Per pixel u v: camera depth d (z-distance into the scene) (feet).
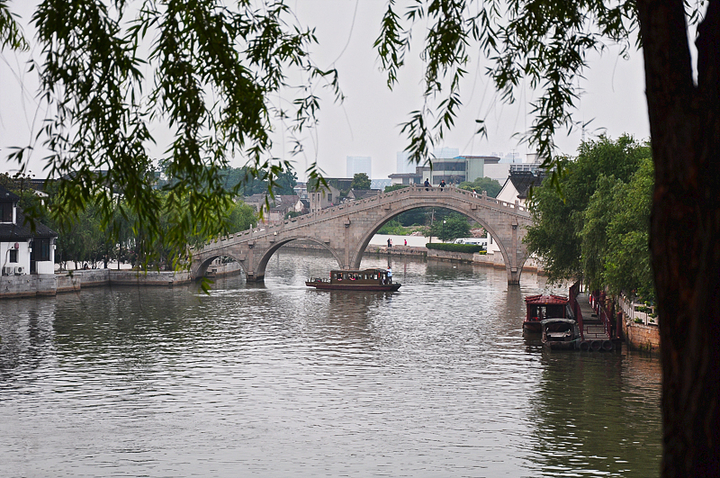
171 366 142.51
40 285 236.22
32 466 88.22
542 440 97.66
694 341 21.59
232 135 34.32
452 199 297.94
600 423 104.83
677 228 21.86
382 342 170.50
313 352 158.40
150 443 96.84
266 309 226.17
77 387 125.29
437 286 296.71
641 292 147.02
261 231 309.63
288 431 102.01
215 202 34.30
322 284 282.97
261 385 128.36
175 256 34.45
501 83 35.32
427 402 116.78
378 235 531.91
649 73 22.52
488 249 404.57
